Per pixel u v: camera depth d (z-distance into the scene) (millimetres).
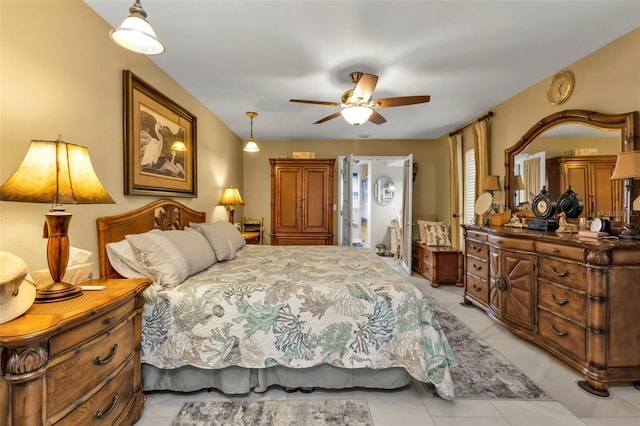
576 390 1916
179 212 3002
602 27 2111
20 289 1162
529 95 3195
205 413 1692
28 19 1474
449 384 1719
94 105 1903
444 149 5453
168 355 1779
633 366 1854
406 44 2309
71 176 1295
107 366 1322
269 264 2559
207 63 2615
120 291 1438
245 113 4066
